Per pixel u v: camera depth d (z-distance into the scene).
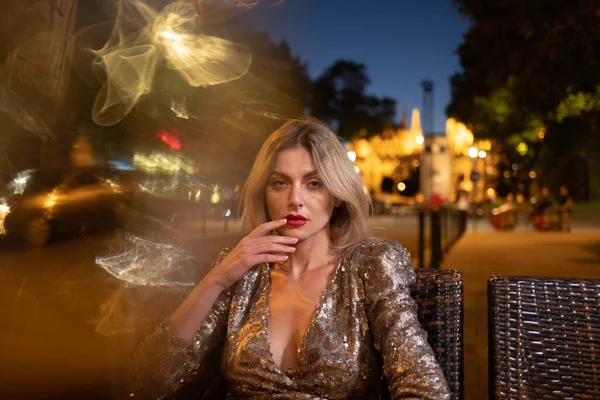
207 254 4.70
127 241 3.45
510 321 1.68
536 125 23.39
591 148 28.75
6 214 3.19
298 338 1.73
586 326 1.66
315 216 1.83
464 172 61.84
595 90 10.98
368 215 1.95
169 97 5.42
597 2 9.39
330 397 1.64
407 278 1.75
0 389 2.59
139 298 3.48
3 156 3.44
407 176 85.06
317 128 1.89
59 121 3.72
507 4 10.31
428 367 1.56
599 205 33.19
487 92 22.86
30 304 3.00
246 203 1.97
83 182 3.37
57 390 2.58
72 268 3.16
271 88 11.13
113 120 4.33
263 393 1.68
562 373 1.64
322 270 1.83
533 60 10.12
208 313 1.87
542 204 20.62
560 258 11.47
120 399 2.54
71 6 3.91
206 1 6.32
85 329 2.98
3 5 3.29
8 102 3.45
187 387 1.92
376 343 1.67
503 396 1.65
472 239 17.19
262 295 1.85
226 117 6.22
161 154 4.54
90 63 4.62
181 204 4.44
